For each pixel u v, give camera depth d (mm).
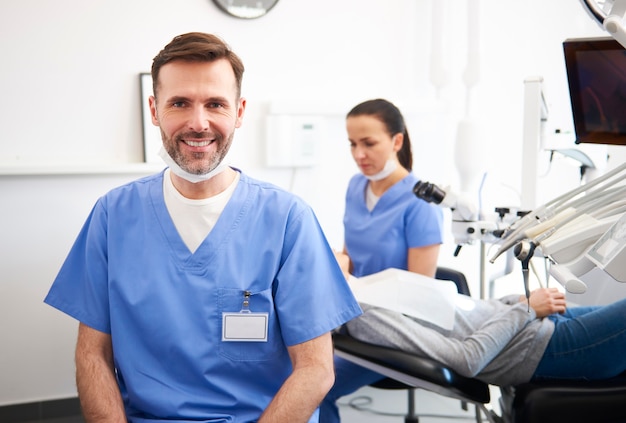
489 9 3332
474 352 1930
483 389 2006
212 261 1479
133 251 1496
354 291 2080
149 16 2811
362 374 2270
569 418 1783
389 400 3125
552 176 3502
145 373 1460
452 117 3328
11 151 2709
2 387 2807
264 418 1389
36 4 2676
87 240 1530
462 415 2943
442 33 3080
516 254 1444
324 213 3186
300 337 1466
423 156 3309
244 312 1465
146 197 1529
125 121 2822
